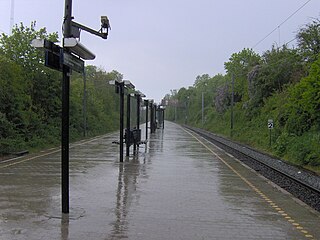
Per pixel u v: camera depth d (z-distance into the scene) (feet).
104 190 33.71
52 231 21.57
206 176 43.50
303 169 63.00
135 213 26.03
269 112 131.23
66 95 25.29
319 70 75.25
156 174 43.96
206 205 28.99
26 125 81.46
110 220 24.13
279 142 88.63
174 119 483.51
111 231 21.86
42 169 45.96
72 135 108.78
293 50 143.54
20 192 31.96
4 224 22.70
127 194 32.19
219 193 33.71
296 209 28.04
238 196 32.53
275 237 21.36
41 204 27.84
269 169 60.23
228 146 100.83
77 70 27.27
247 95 183.21
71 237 20.61
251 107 155.94
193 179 41.14
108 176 41.65
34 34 98.12
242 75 196.03
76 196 30.91
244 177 43.24
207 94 373.20
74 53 26.50
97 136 130.93
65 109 25.29
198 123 317.63
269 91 146.51
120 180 39.17
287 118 101.65
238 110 190.29
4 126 70.23
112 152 69.77
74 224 23.02
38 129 87.86
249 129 143.02
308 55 117.29
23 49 95.91
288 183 48.42
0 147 64.34
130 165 51.42
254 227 23.26
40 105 99.35
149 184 37.27
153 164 53.11
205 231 22.29
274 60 150.30
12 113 77.77
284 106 104.42
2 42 96.68
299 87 87.81
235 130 159.33
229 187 36.76
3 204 27.61
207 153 71.77
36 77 98.63
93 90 178.19
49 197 30.22
